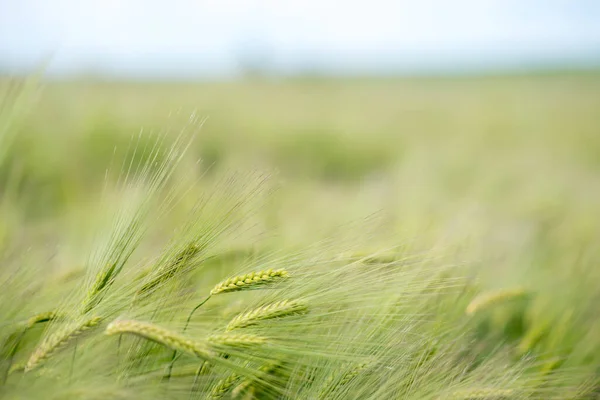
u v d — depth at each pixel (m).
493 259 1.20
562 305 1.08
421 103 7.89
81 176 2.06
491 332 1.06
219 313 0.86
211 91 7.06
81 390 0.69
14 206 1.44
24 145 1.99
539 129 5.95
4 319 0.75
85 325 0.71
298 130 4.47
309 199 1.75
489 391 0.81
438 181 2.41
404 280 0.87
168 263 0.77
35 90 0.94
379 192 1.66
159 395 0.74
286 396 0.80
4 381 0.70
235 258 0.95
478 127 6.02
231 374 0.78
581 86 13.02
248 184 0.81
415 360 0.82
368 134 4.67
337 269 0.80
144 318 0.75
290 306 0.77
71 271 0.88
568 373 0.96
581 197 2.25
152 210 0.82
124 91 5.19
